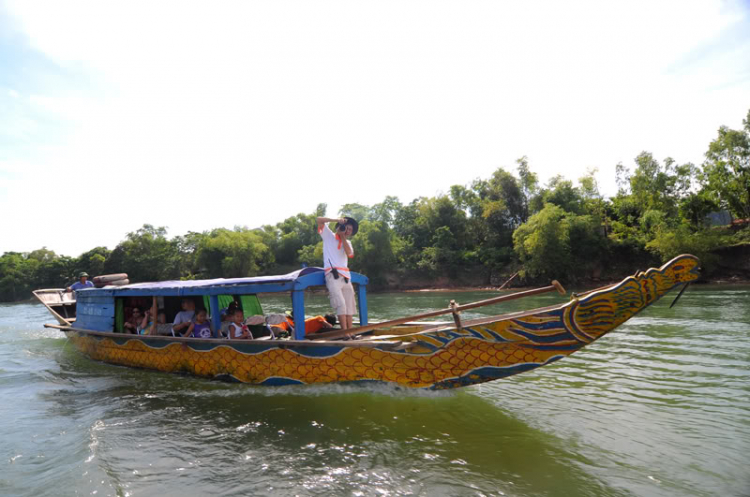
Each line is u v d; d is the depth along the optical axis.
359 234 40.03
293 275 6.41
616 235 36.25
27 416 5.62
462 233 43.94
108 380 7.35
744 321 10.80
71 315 14.19
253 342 6.31
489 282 37.78
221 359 6.73
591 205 38.91
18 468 4.12
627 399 5.36
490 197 44.44
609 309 4.70
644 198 37.75
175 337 7.20
